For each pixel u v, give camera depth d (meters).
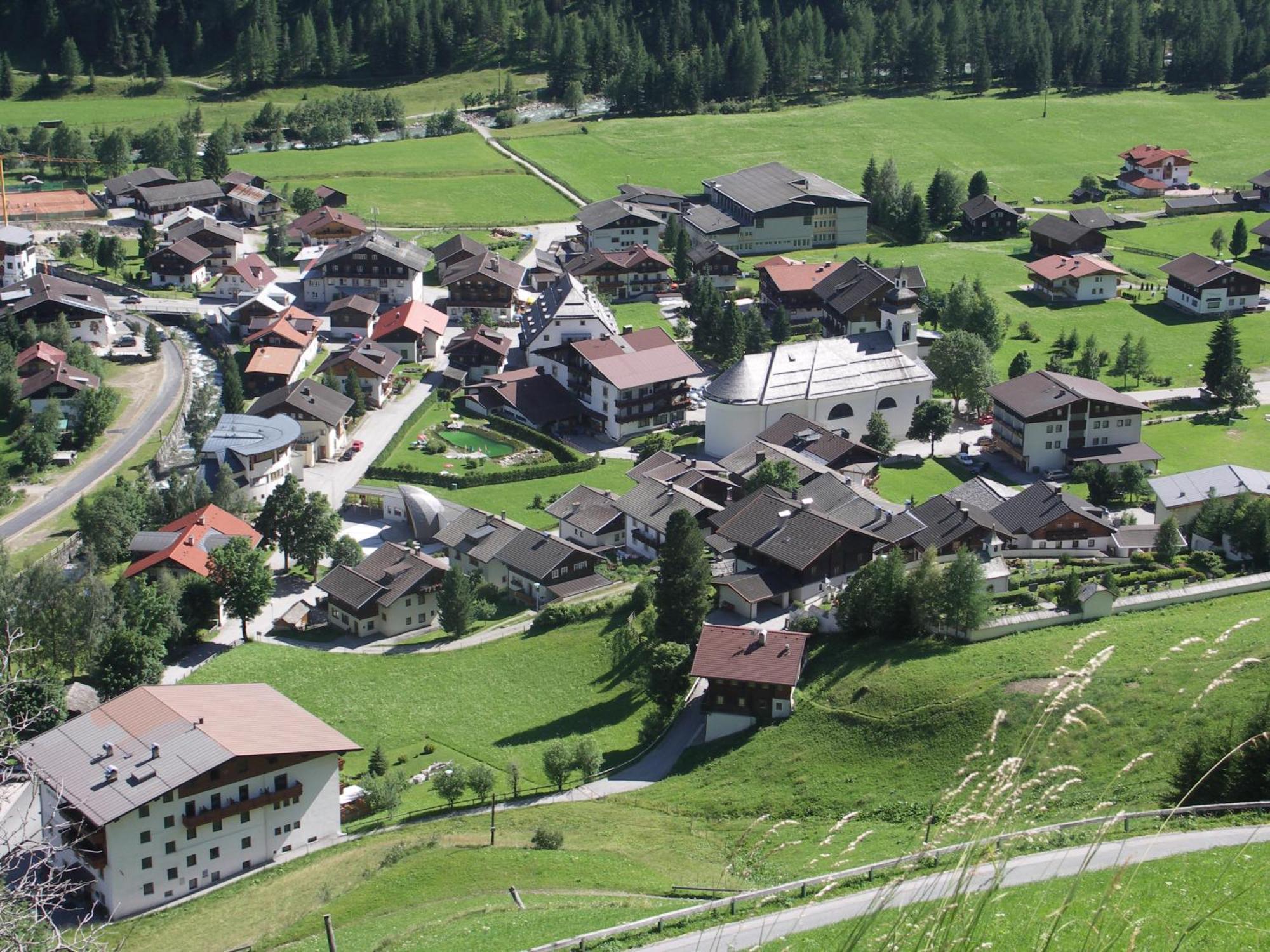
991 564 130.88
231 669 132.12
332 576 148.75
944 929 34.66
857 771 99.06
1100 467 168.62
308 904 85.50
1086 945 35.94
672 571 121.69
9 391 197.62
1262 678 95.44
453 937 72.75
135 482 178.88
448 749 116.19
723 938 62.62
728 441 186.38
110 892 90.50
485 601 145.25
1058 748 92.75
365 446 196.38
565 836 94.00
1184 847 63.72
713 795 100.12
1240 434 190.75
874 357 191.88
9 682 50.69
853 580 119.06
